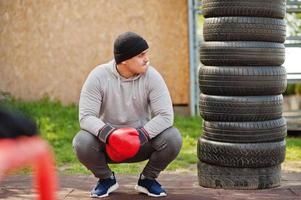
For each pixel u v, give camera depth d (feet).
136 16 35.88
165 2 35.70
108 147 13.52
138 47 13.64
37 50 36.70
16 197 15.80
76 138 14.06
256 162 15.99
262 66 15.87
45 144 2.97
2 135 2.72
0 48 36.83
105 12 36.09
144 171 14.92
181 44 35.78
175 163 22.30
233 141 15.98
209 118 16.34
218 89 15.96
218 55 15.87
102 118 14.47
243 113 15.78
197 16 34.86
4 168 2.55
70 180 18.48
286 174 19.63
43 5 36.47
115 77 14.12
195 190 16.34
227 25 15.74
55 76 36.68
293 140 28.53
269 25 15.76
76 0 36.19
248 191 16.08
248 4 15.60
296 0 32.68
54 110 33.68
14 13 36.68
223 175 16.31
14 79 36.86
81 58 36.45
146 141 13.56
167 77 35.88
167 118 13.85
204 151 16.47
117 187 15.23
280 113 16.39
